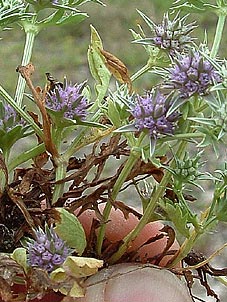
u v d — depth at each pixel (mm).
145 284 103
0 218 95
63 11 100
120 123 89
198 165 87
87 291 100
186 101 80
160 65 101
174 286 106
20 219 96
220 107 77
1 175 94
